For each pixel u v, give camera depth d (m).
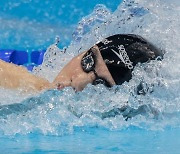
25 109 8.37
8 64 9.91
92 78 8.89
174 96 8.82
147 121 8.48
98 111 8.44
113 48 8.93
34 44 17.53
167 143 7.29
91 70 8.92
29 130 7.90
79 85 8.96
